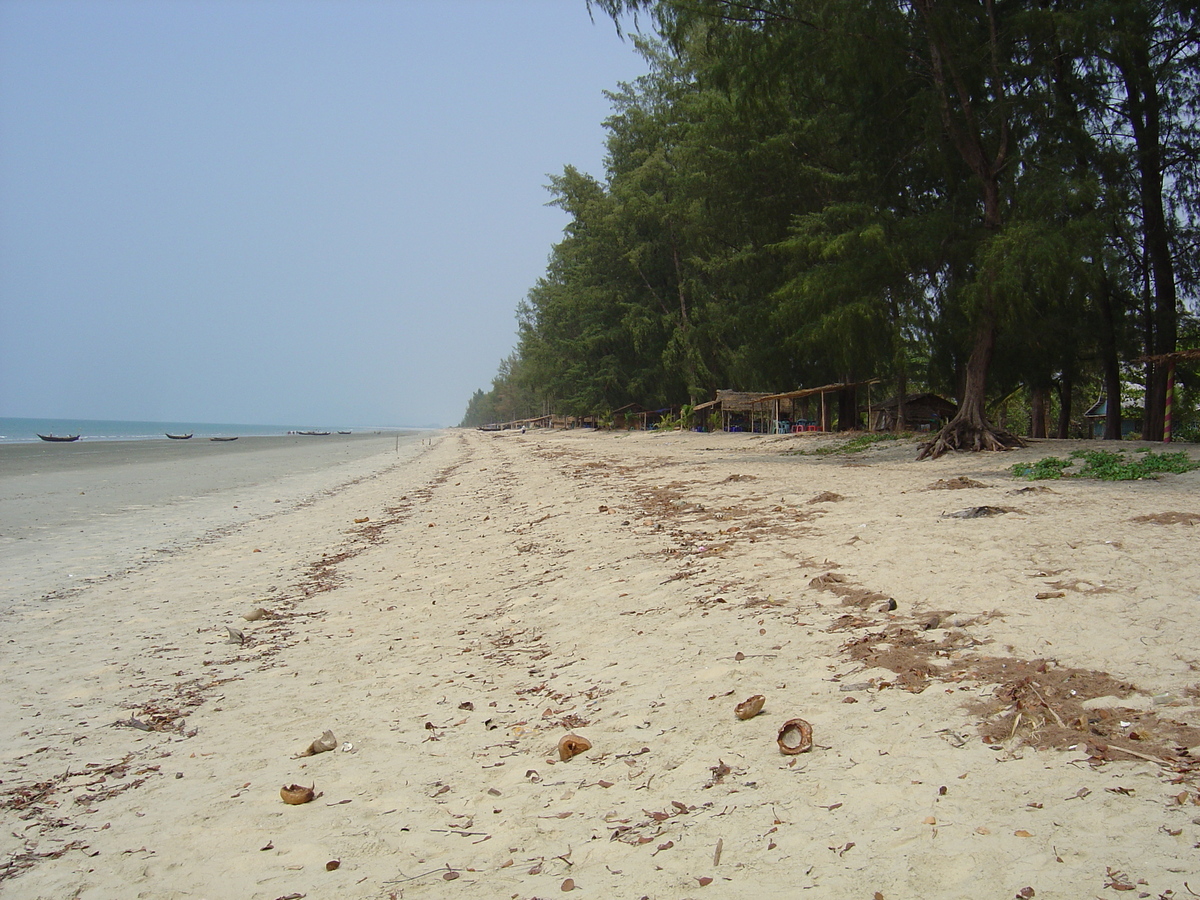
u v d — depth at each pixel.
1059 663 5.01
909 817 3.60
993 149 20.33
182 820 4.43
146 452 59.41
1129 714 4.22
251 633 8.80
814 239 23.38
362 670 7.20
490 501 19.80
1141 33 19.17
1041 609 6.04
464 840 3.96
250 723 6.01
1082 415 41.03
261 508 21.78
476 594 9.72
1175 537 7.79
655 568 9.32
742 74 21.19
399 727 5.68
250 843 4.10
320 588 11.07
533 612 8.48
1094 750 3.92
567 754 4.82
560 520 14.23
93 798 4.82
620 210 50.91
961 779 3.86
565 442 53.88
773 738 4.62
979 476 15.23
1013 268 17.20
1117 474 13.32
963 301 18.84
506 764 4.86
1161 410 23.38
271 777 4.95
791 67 20.81
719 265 38.72
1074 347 23.47
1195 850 3.05
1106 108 21.28
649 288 55.84
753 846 3.56
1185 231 22.70
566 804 4.22
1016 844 3.28
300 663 7.55
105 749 5.64
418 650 7.67
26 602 10.67
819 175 27.06
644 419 66.00
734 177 28.67
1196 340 25.06
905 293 21.33
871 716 4.70
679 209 42.97
